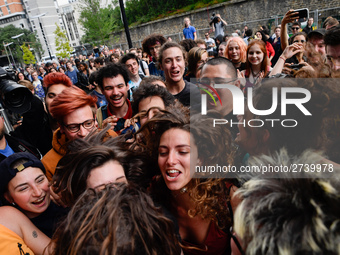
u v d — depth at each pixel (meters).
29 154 1.33
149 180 1.26
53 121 2.50
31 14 79.00
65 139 1.79
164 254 0.76
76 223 0.73
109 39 30.00
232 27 15.70
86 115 1.68
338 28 1.72
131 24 27.30
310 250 0.53
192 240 1.20
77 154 1.13
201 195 1.09
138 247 0.70
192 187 1.11
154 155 1.23
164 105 1.93
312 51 1.34
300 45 2.14
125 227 0.70
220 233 1.16
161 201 1.23
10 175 1.23
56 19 81.69
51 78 2.33
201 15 19.28
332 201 0.55
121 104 2.35
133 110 2.05
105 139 1.43
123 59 3.83
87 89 7.53
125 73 2.38
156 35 4.62
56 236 0.80
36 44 69.31
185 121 1.10
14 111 2.06
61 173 1.20
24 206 1.27
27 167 1.27
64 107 1.61
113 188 0.82
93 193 0.82
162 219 0.79
